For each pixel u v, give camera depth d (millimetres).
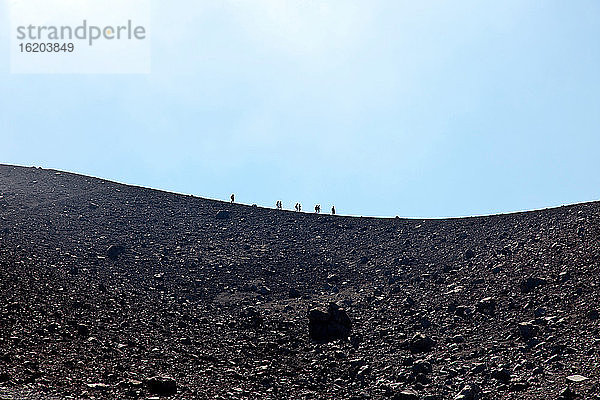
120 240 64438
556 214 64938
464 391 27625
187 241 68500
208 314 47469
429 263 59062
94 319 38375
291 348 39531
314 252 67375
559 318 38031
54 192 81312
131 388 25188
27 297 38781
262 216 82312
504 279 48844
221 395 26422
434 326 42031
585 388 26500
